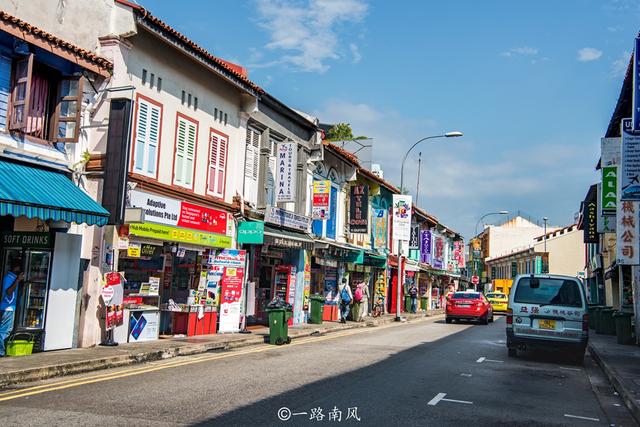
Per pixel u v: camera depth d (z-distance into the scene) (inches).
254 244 764.6
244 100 714.2
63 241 451.5
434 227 2076.8
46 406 277.6
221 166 671.1
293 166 776.3
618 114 797.2
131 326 515.8
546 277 543.2
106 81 499.2
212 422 256.1
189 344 518.6
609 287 1279.5
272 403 300.0
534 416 305.3
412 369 446.6
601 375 476.1
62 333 450.3
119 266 531.5
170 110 580.1
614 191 751.7
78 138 457.4
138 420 254.8
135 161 527.2
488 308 1109.7
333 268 1077.8
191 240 599.2
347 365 451.8
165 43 561.6
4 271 440.8
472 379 414.3
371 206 1293.1
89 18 501.4
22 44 424.5
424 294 1902.1
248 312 708.7
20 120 418.6
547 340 522.3
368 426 264.1
